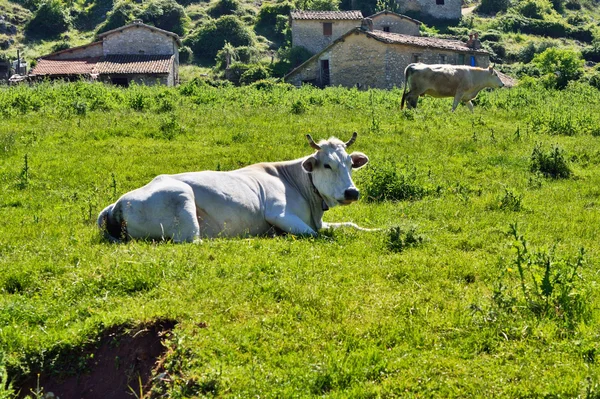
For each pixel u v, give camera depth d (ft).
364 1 299.38
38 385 20.48
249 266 26.55
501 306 23.47
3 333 21.88
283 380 19.71
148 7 277.23
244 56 232.94
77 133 58.54
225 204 31.48
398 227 31.58
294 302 24.00
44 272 26.68
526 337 21.68
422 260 28.63
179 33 269.44
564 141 60.95
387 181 42.91
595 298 24.62
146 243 29.32
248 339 21.54
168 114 67.92
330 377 19.76
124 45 188.34
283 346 21.33
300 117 69.67
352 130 62.69
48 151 52.75
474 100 91.61
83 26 286.46
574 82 122.72
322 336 21.91
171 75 181.47
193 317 22.48
